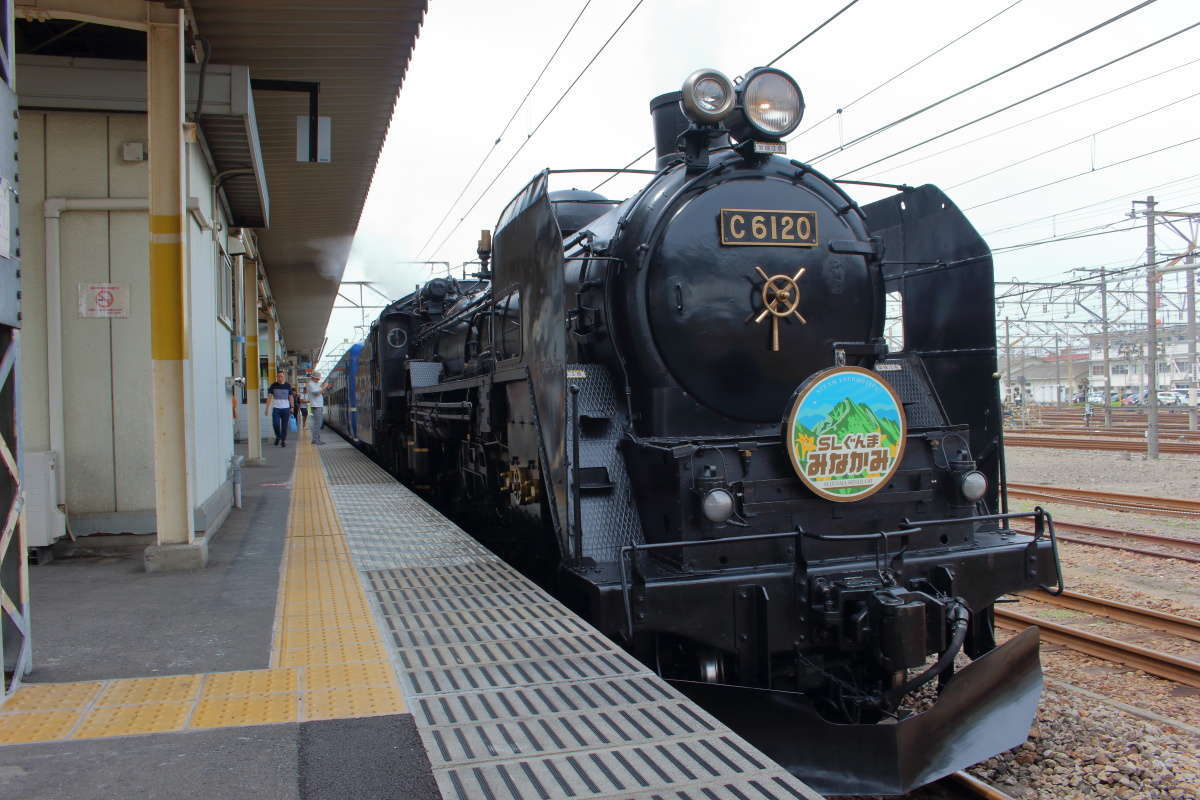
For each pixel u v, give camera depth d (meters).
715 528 4.28
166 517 5.66
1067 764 4.45
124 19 5.26
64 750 2.76
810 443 4.41
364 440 17.36
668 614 4.01
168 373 5.64
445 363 10.26
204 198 7.08
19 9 5.05
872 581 4.23
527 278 5.29
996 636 6.73
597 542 4.56
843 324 5.29
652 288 4.84
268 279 19.69
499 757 2.63
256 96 8.91
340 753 2.74
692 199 4.99
